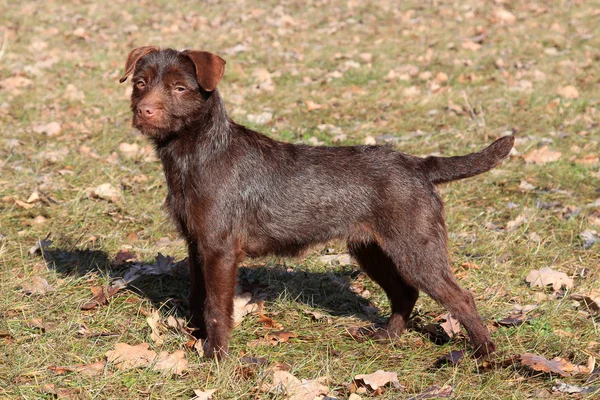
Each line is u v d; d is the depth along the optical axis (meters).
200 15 16.11
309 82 11.20
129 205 6.91
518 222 6.62
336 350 4.68
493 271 5.75
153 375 4.20
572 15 14.84
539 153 8.06
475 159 4.59
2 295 5.05
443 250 4.55
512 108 9.68
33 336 4.57
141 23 15.52
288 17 15.26
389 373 4.24
